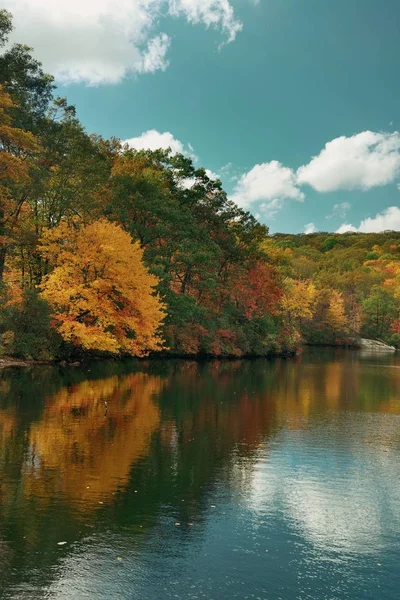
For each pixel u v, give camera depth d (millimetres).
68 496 11445
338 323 110000
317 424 20984
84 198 39750
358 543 9773
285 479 13461
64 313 36438
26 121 38188
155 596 7684
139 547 9219
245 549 9344
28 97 40594
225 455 15445
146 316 38906
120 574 8258
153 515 10648
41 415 19516
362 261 176250
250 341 64312
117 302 39969
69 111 41750
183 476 13242
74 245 36906
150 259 47188
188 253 47406
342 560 9078
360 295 126062
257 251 64750
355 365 58312
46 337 36938
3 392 24109
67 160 39156
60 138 39500
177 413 21625
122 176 44406
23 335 35375
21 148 33656
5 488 11773
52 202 40688
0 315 34344
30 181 33844
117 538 9523
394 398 29844
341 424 21172
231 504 11508
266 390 31453
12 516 10250
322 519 10867
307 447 16984
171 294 46312
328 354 82688
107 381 30688
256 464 14695
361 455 16156
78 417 19484
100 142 48750
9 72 38406
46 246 36906
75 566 8445
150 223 47938
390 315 118688
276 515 11000
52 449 15016
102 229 36438
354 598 7848
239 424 20188
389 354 87062
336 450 16734
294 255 169750
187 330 52500
